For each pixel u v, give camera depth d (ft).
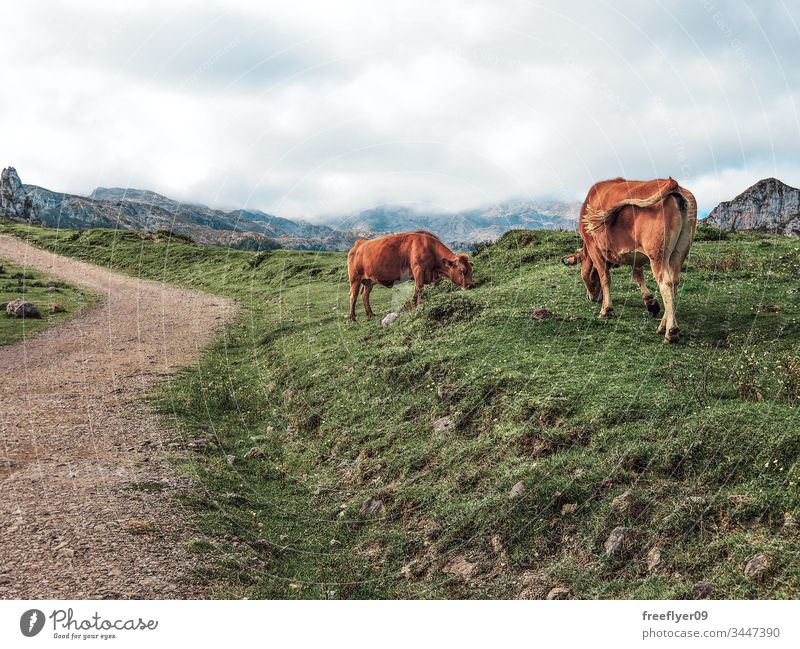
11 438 30.27
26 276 112.68
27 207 276.21
